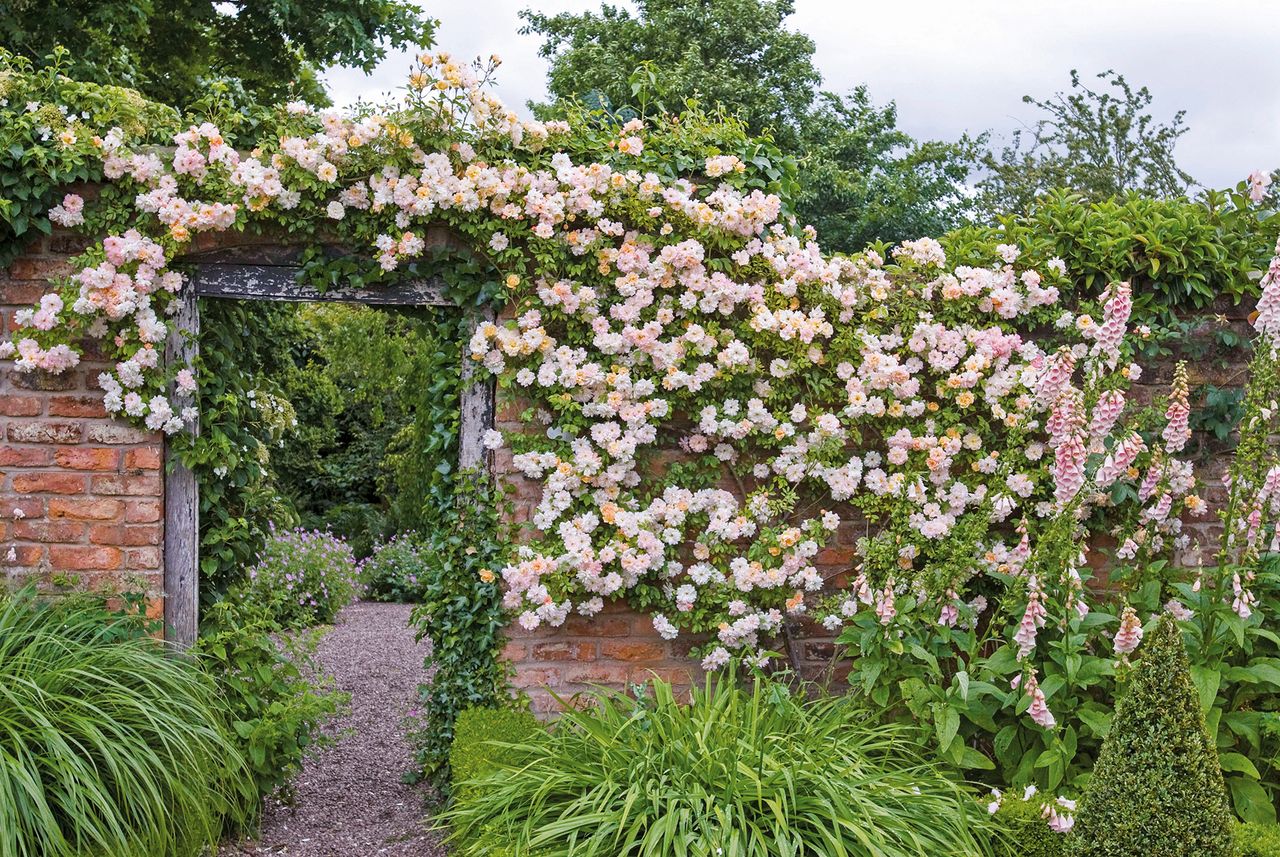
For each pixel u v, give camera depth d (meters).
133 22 9.13
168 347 3.90
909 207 16.92
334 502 13.48
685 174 4.25
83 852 2.89
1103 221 4.40
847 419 4.23
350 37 9.87
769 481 4.29
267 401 5.54
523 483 4.12
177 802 3.26
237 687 3.86
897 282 4.35
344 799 4.24
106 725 3.11
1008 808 3.17
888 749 3.45
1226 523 3.47
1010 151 17.03
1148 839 2.71
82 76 8.01
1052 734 3.37
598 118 4.22
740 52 16.70
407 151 3.87
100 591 3.85
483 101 3.89
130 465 3.88
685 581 4.20
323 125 3.85
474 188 3.88
